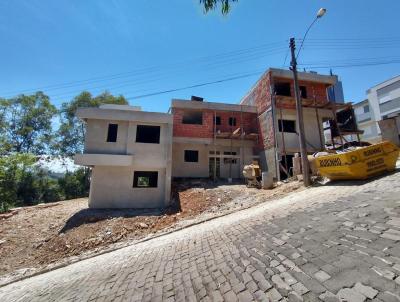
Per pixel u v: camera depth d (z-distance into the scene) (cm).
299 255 376
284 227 548
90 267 740
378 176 812
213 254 521
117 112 1631
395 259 281
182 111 2169
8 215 1492
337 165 880
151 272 527
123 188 1580
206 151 2191
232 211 1080
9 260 1005
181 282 423
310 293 269
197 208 1338
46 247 1088
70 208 1609
